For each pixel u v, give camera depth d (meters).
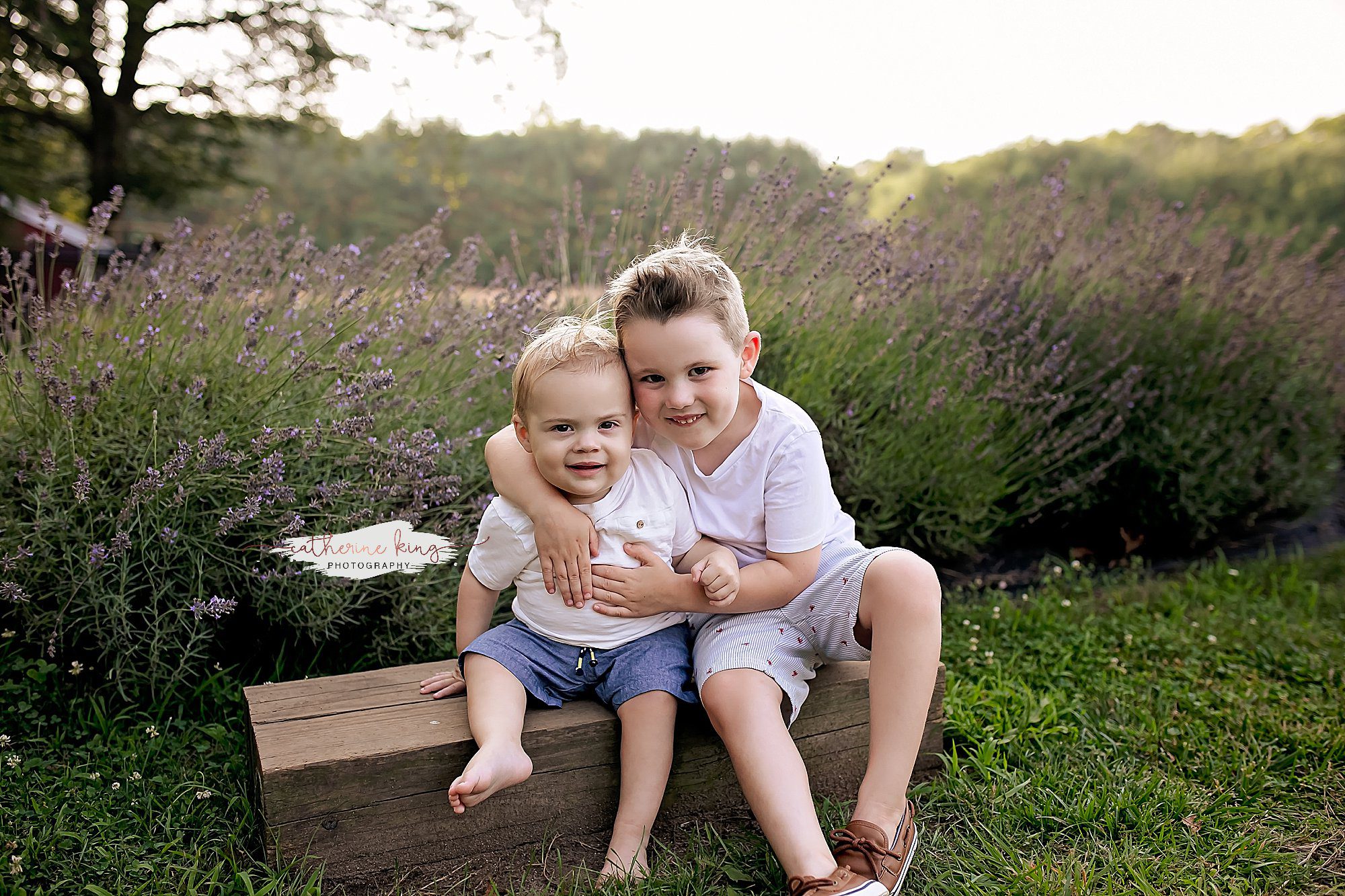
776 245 3.58
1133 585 3.54
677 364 1.73
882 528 3.39
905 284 3.57
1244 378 4.17
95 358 2.38
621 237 3.53
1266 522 4.69
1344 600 3.43
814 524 1.87
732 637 1.83
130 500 2.11
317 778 1.61
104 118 8.41
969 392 3.63
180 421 2.26
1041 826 1.91
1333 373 4.80
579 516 1.81
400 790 1.67
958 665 2.76
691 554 1.96
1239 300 4.47
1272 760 2.20
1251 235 5.23
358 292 2.51
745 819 1.92
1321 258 9.50
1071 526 4.17
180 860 1.71
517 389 1.82
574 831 1.82
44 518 2.11
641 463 1.92
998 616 3.11
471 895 1.67
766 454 1.88
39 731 2.06
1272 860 1.81
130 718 2.17
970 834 1.90
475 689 1.76
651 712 1.78
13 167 7.58
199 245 2.86
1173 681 2.69
